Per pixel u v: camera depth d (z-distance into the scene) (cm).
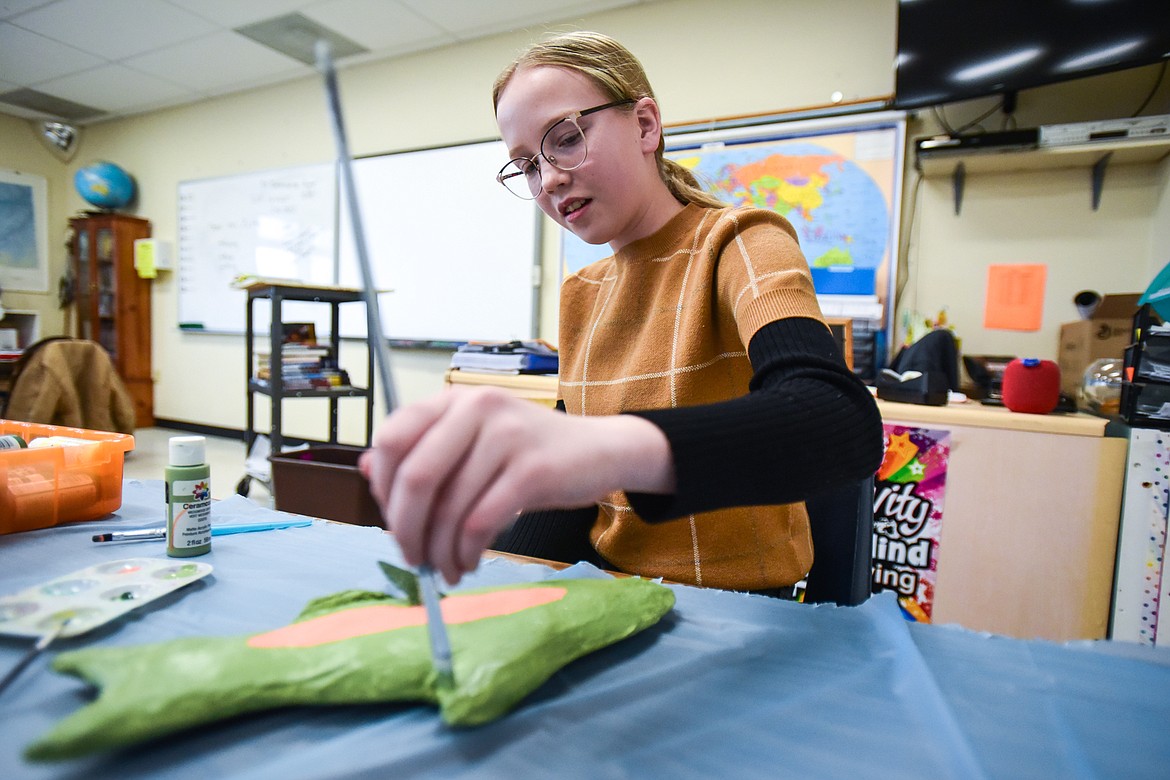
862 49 221
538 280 280
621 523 75
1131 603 133
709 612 53
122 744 30
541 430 33
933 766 32
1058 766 32
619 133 69
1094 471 136
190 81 348
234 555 64
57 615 45
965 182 203
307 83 341
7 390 307
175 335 402
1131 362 137
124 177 402
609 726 35
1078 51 170
